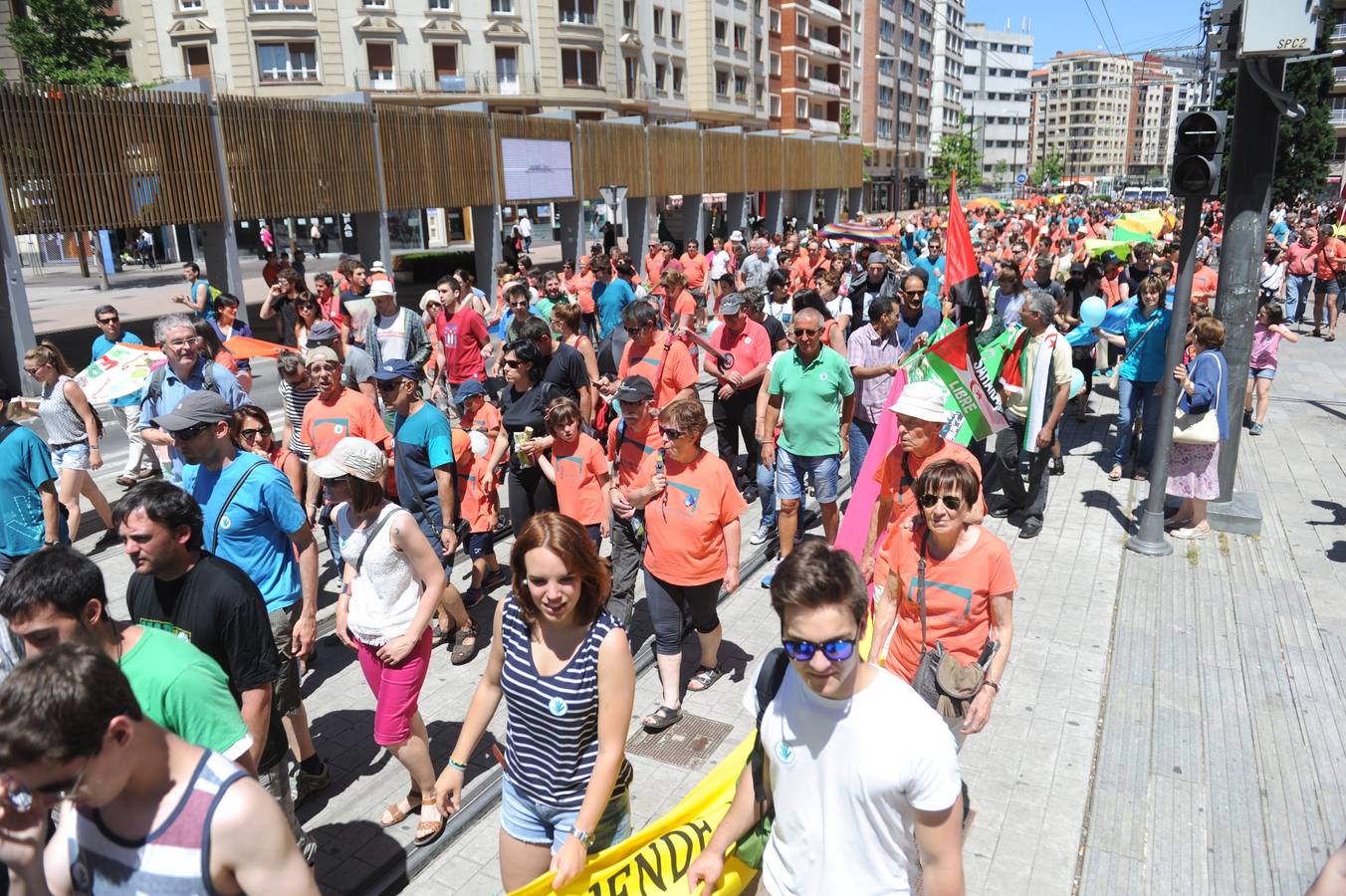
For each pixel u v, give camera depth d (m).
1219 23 7.08
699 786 3.30
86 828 2.02
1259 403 11.03
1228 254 7.51
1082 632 6.01
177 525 3.17
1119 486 9.05
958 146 88.44
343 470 3.76
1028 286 11.18
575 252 28.34
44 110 14.23
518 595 2.95
